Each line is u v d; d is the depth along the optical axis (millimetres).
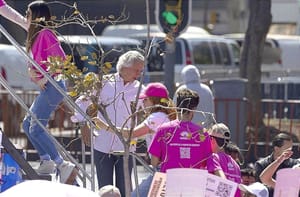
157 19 23812
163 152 13383
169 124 13391
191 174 11773
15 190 11180
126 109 14906
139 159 14367
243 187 13531
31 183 11328
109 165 15516
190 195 11789
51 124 25391
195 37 46938
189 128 13305
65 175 14727
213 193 11805
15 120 27672
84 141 15039
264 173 15359
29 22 15109
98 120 14078
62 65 12320
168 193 11820
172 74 24203
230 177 13875
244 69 34719
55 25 14742
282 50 52312
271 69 51969
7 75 38688
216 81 27250
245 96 29188
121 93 14016
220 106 27109
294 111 27031
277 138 16203
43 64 14703
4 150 13781
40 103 15016
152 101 14344
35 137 14906
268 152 26672
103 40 40500
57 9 19750
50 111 15117
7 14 15156
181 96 13445
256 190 13586
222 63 47750
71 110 16219
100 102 13094
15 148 13898
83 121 14672
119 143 15273
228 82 27172
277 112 27344
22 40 22688
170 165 13219
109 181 15523
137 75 15016
